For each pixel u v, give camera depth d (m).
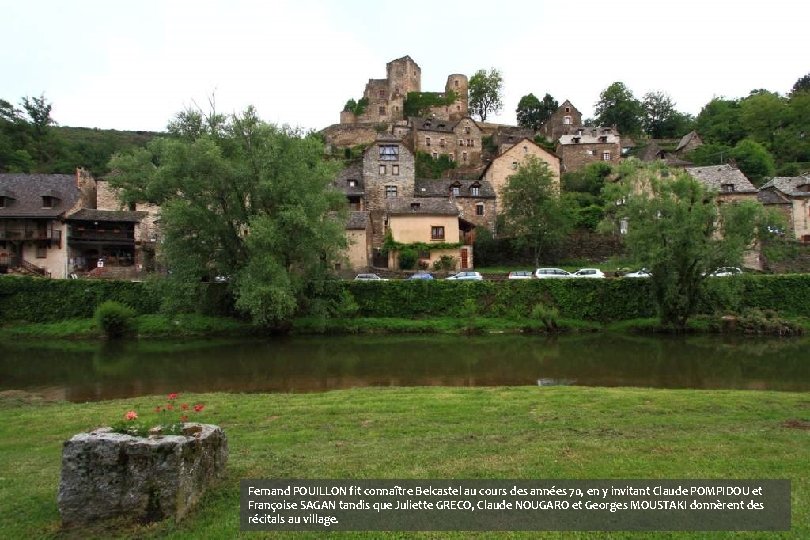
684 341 26.25
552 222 43.75
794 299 30.69
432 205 43.81
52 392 15.95
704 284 28.50
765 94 77.62
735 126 75.25
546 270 36.19
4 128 63.09
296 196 26.52
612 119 85.81
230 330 29.00
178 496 5.67
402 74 85.31
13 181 41.12
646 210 27.55
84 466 5.68
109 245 41.75
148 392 15.89
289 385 16.84
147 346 25.44
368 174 51.12
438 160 69.06
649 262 27.38
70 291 30.47
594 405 11.32
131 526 5.52
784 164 64.25
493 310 31.38
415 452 8.01
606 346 25.02
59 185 41.72
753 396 12.28
